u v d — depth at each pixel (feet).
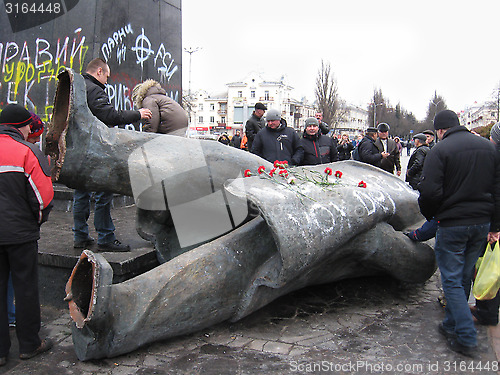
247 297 11.91
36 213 10.94
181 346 11.52
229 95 315.58
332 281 14.82
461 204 11.59
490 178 11.68
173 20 26.84
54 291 14.16
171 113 15.81
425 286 16.49
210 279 11.31
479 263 13.78
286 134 21.97
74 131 12.26
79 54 21.91
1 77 23.88
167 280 10.91
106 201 14.80
